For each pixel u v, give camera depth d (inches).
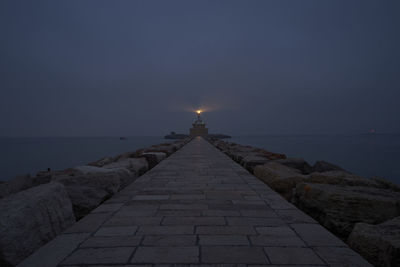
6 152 2674.7
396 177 863.7
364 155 1592.0
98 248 89.3
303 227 108.3
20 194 97.9
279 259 81.4
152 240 95.4
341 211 114.5
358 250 88.8
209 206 138.7
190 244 91.7
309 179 175.9
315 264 78.7
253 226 109.2
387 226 91.7
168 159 393.1
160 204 142.7
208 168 289.7
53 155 2091.5
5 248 77.6
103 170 196.4
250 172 275.9
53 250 88.2
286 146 2787.9
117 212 128.4
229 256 83.0
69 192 135.1
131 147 3157.0
